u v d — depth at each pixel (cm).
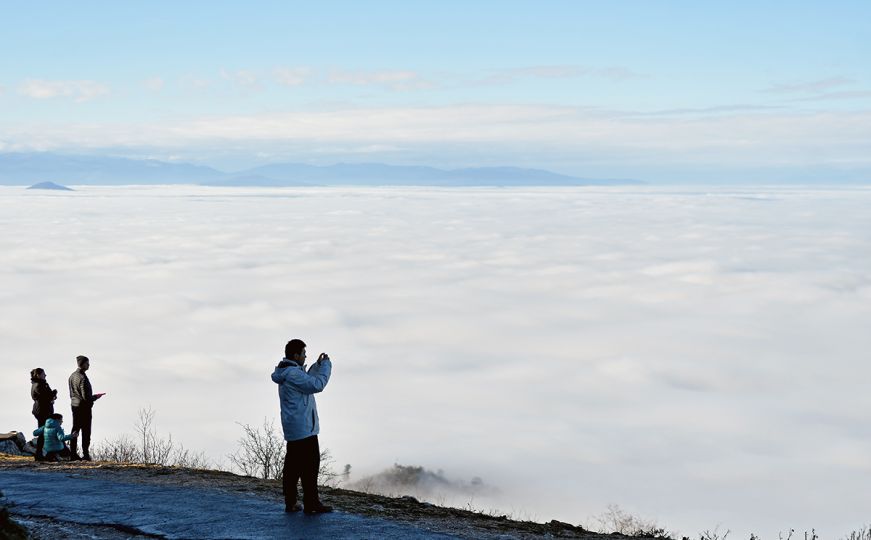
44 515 958
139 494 1089
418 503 1163
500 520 1080
